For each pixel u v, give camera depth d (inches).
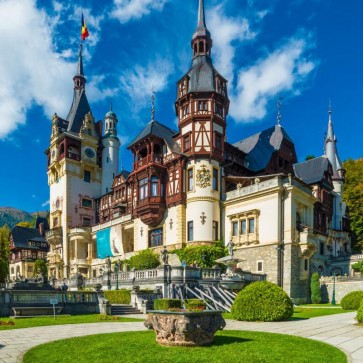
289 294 1359.5
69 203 2354.8
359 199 2551.7
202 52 1795.0
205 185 1612.9
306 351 435.2
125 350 430.0
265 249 1445.6
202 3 1862.7
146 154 1882.4
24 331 601.3
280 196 1455.5
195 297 1063.0
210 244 1566.2
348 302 1048.8
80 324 700.7
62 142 2450.8
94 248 2298.2
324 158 2006.6
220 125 1704.0
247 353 416.5
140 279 1149.1
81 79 2763.3
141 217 1776.6
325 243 1812.3
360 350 461.7
